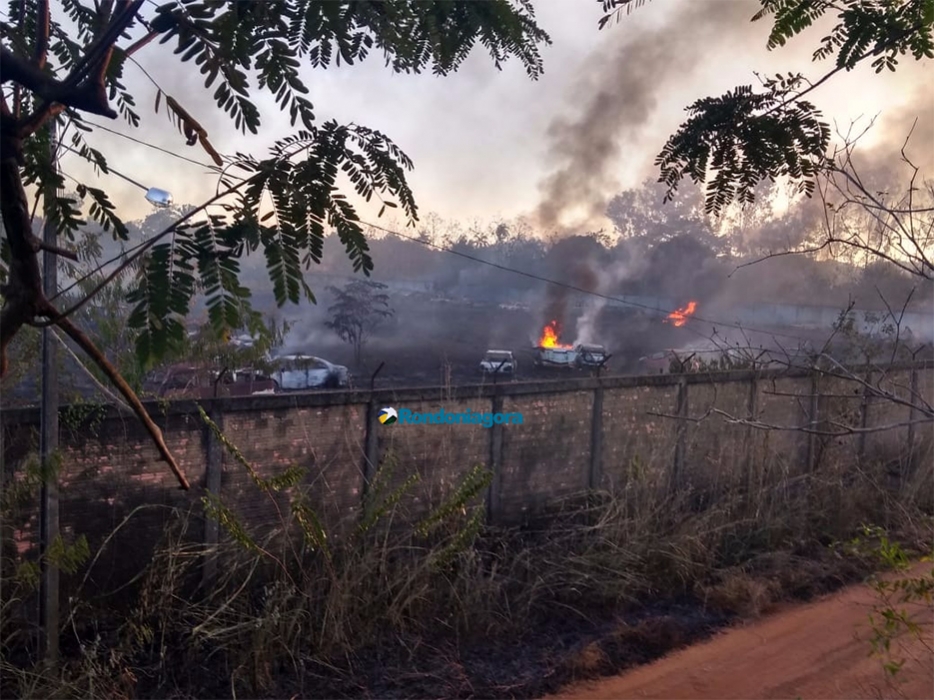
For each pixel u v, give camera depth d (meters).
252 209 1.29
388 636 6.72
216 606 6.49
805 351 5.12
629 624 7.30
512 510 8.83
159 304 1.23
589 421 9.37
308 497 7.32
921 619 7.27
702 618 7.50
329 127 1.34
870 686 6.09
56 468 5.16
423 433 8.13
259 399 7.06
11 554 5.84
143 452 6.46
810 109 2.35
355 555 6.99
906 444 11.61
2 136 1.18
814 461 10.79
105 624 6.25
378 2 1.29
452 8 1.40
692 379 10.11
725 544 8.91
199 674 5.95
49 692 5.26
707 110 2.40
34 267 1.24
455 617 6.95
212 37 1.21
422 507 8.09
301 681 6.04
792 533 9.33
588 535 8.55
